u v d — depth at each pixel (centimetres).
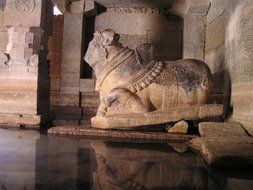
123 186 191
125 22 772
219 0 553
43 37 586
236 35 431
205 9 650
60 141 375
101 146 348
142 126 457
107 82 472
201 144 320
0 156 267
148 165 253
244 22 393
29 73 557
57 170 226
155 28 768
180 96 451
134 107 445
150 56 480
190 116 440
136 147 350
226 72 491
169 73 462
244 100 387
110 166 245
